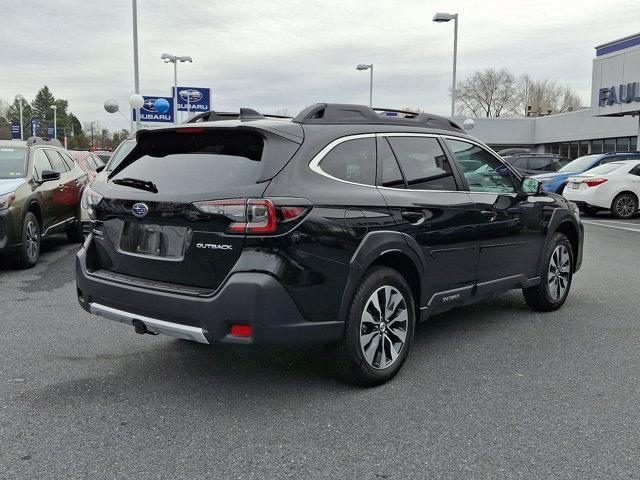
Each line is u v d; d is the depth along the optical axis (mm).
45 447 3223
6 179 8516
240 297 3342
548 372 4344
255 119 4055
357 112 4285
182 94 34750
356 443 3277
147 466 3033
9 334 5242
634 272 8133
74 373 4324
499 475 2953
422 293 4355
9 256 8297
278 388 4039
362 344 3885
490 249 4969
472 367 4445
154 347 4898
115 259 3994
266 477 2938
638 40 21375
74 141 92438
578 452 3180
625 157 17953
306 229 3500
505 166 5383
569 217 5980
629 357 4664
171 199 3617
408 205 4164
